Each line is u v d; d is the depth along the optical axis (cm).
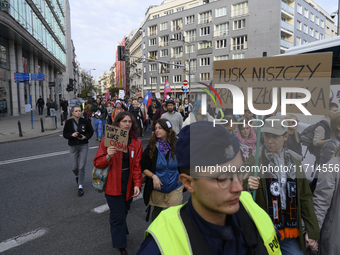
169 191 308
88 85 9562
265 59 119
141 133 1188
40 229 363
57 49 4472
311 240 186
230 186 80
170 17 5056
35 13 2706
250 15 3766
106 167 296
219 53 4166
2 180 583
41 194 496
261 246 98
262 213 107
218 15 4178
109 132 286
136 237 342
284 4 3672
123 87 9756
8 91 2297
